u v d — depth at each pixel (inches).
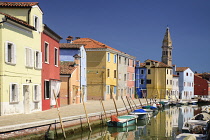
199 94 3144.7
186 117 1298.0
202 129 702.5
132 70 2197.3
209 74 3479.3
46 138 591.5
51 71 971.9
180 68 2886.3
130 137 764.0
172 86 2564.0
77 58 1302.9
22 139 528.1
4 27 665.0
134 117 970.7
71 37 1700.3
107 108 1084.5
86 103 1337.4
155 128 928.9
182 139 559.2
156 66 2417.6
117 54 1849.2
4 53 665.6
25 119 633.6
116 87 1843.0
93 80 1667.1
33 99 807.7
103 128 871.1
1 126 506.3
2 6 788.6
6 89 672.4
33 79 809.5
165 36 2901.1
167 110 1707.7
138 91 2463.1
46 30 911.7
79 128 727.1
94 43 1712.6
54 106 999.0
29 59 781.3
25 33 763.4
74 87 1254.3
